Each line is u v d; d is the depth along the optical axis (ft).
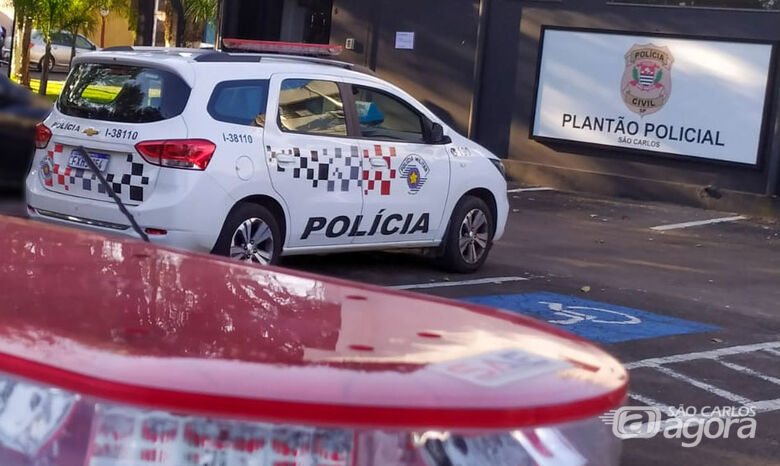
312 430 6.68
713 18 52.37
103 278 9.02
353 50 65.62
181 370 6.59
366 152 30.30
